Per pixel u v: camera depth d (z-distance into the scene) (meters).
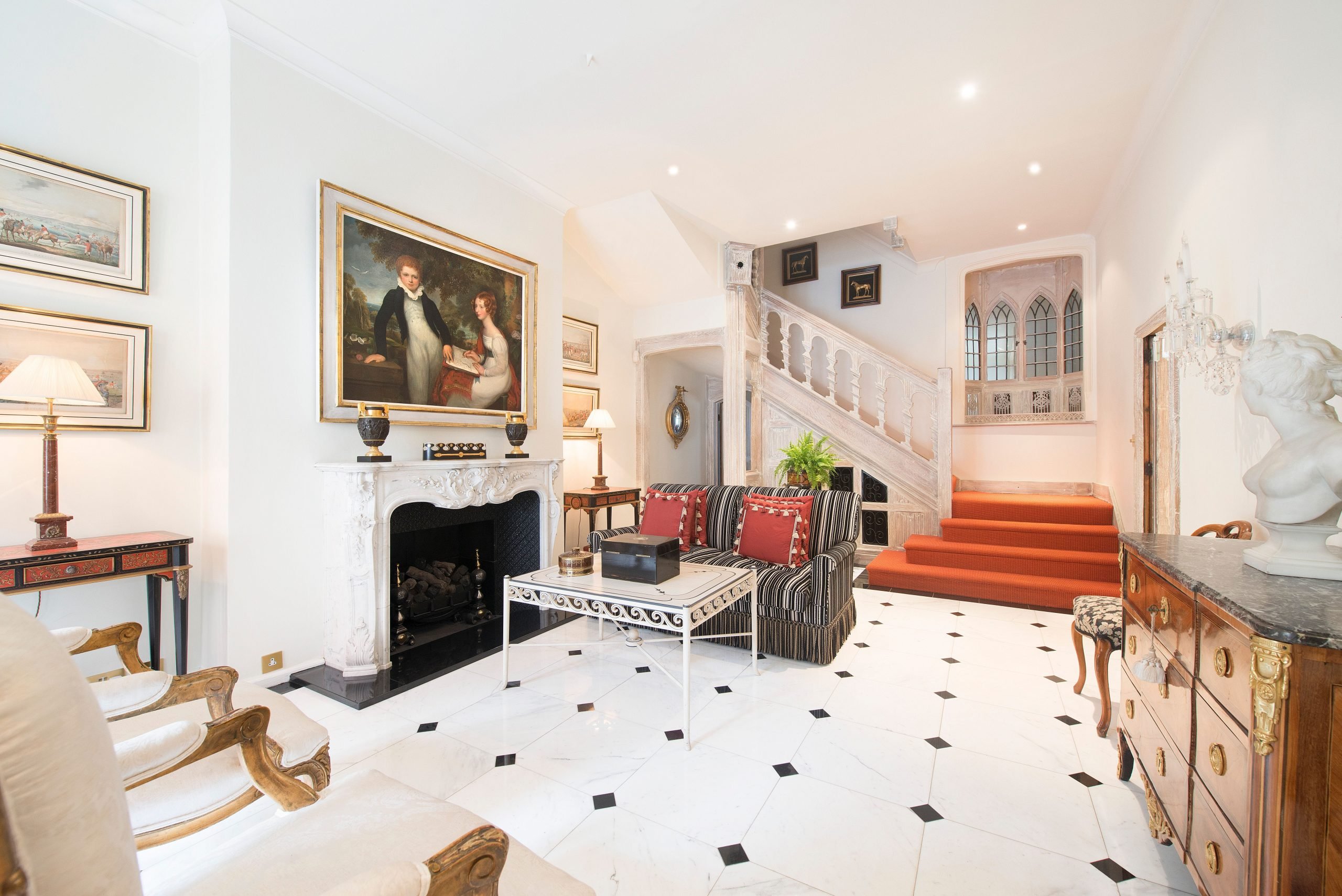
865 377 7.39
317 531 3.15
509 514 4.36
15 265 2.36
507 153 4.17
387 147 3.53
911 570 4.96
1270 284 2.15
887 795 2.06
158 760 1.13
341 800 1.26
